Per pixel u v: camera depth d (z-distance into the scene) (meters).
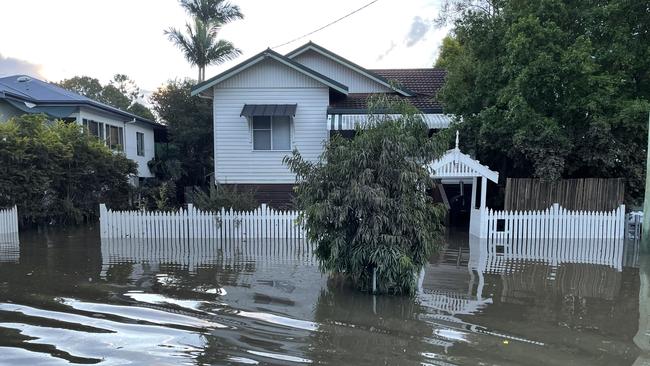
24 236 14.36
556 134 13.56
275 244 12.81
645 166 14.14
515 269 9.84
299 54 22.03
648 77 14.44
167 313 6.87
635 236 13.65
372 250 7.59
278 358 5.36
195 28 31.97
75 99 22.06
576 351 5.58
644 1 13.58
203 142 29.09
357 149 7.68
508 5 15.47
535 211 13.89
